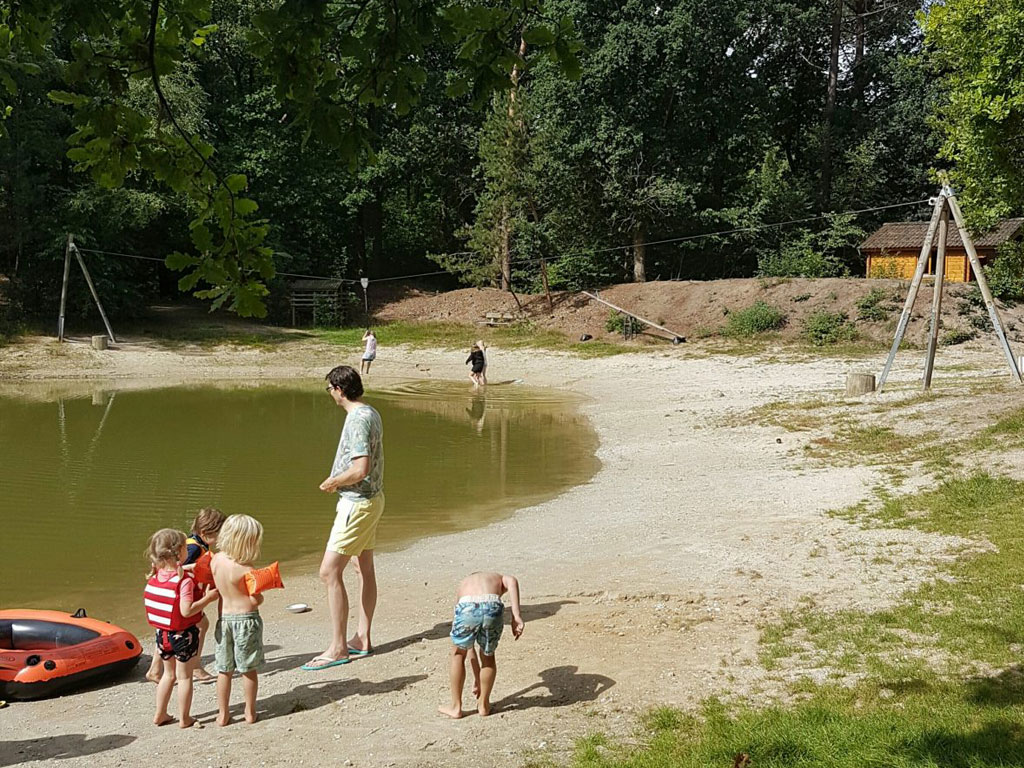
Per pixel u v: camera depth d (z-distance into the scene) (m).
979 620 7.36
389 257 56.44
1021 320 32.25
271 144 45.75
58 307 40.09
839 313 34.06
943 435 15.78
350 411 7.25
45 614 7.42
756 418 19.94
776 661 6.84
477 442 19.56
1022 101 13.87
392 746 5.71
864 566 9.30
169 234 44.59
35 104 37.66
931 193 48.53
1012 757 4.92
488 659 6.07
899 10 49.00
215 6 44.22
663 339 36.66
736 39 43.38
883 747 5.16
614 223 43.16
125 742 5.94
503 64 4.13
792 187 46.38
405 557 11.01
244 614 6.13
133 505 13.56
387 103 4.15
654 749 5.45
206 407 25.55
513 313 42.81
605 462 17.05
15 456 17.72
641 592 8.83
